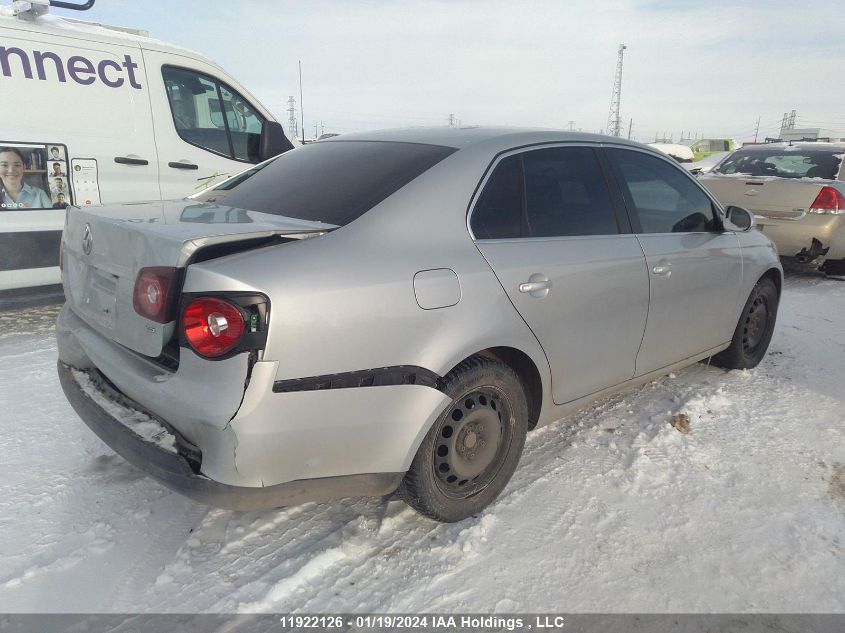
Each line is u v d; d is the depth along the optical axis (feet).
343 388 6.96
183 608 7.03
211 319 6.41
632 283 10.34
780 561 8.06
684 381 13.84
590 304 9.66
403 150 9.34
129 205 9.13
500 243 8.72
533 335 8.84
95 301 8.02
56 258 16.79
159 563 7.72
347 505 8.95
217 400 6.45
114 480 9.45
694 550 8.23
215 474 6.60
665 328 11.40
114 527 8.36
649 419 11.88
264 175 10.18
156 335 6.83
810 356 15.65
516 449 9.12
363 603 7.21
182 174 18.92
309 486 7.13
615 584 7.62
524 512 8.93
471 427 8.45
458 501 8.46
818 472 10.16
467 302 7.98
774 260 14.29
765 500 9.36
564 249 9.43
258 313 6.45
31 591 7.22
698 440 11.13
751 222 12.99
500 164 9.21
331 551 7.86
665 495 9.42
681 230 11.94
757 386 13.64
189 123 19.15
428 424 7.68
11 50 15.67
